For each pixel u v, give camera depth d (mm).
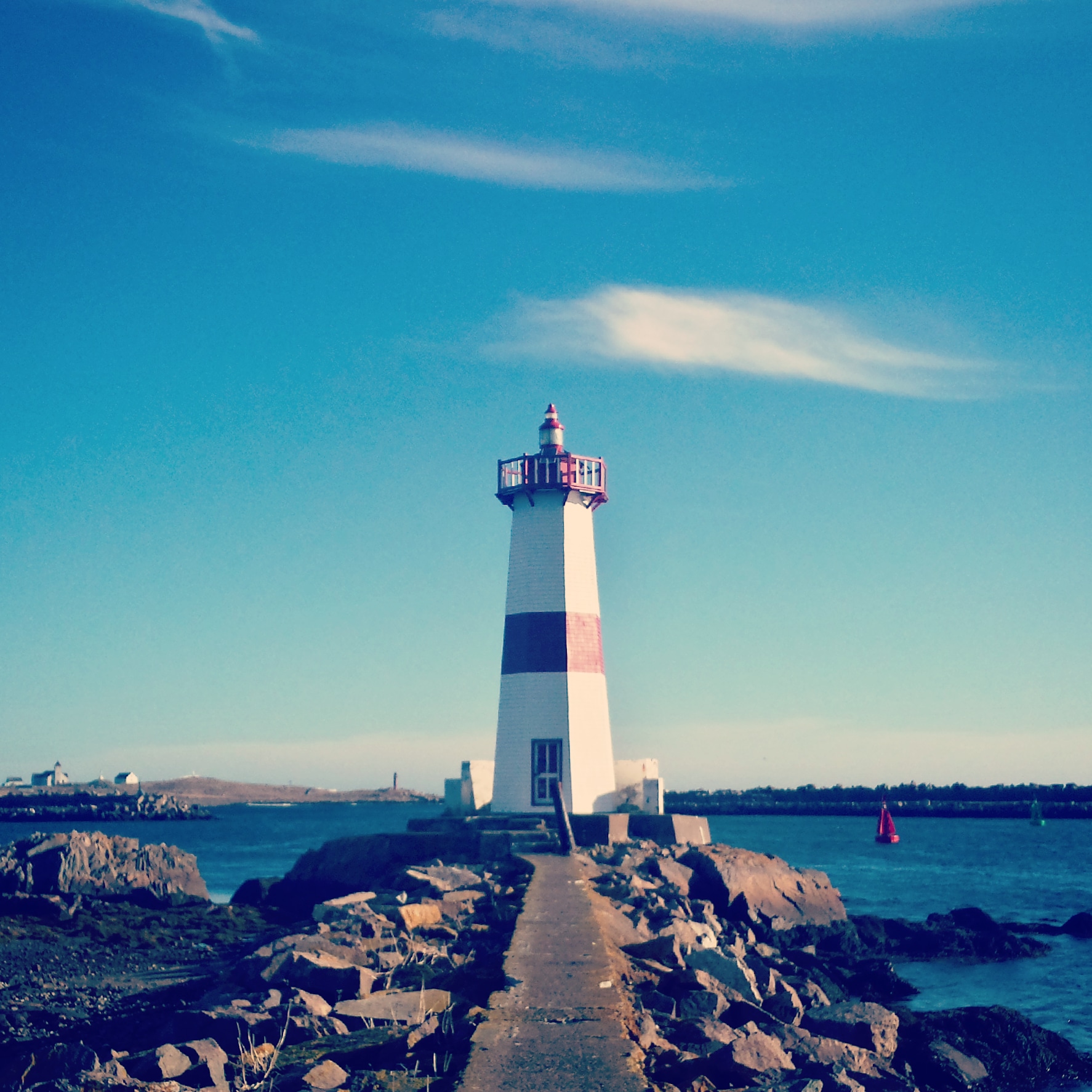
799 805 185875
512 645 46000
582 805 44562
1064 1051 24922
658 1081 13594
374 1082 13203
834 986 30672
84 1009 27719
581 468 46781
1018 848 103000
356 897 33562
